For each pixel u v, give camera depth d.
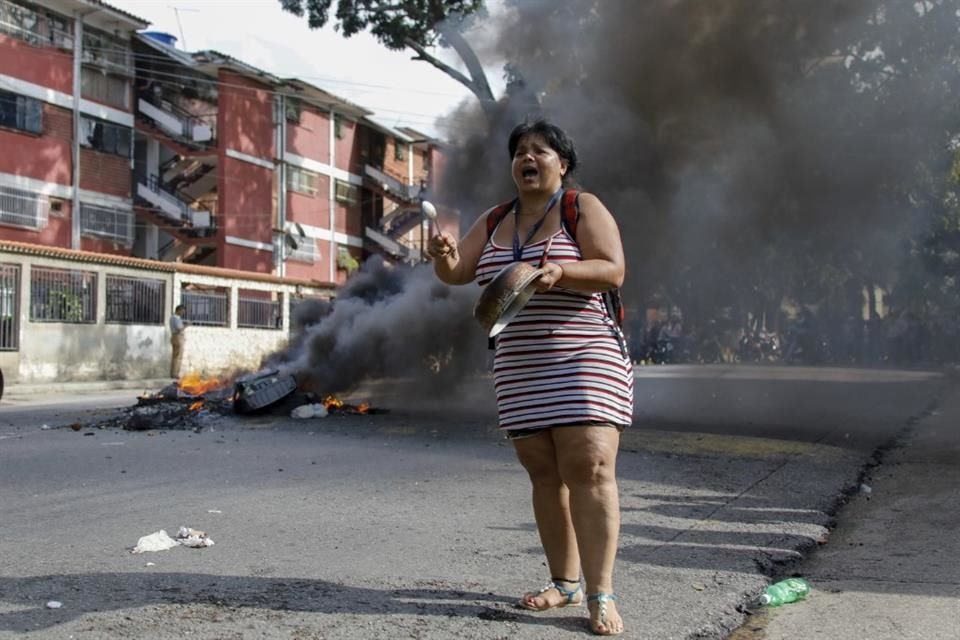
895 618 3.33
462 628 3.07
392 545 4.32
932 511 5.33
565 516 3.29
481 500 5.52
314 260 37.38
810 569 4.12
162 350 23.67
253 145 33.69
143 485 6.01
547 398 3.07
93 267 21.69
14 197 26.19
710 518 5.04
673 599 3.49
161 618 3.12
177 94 31.84
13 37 26.22
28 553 4.11
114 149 29.69
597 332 3.12
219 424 9.50
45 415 11.15
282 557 4.06
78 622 3.06
